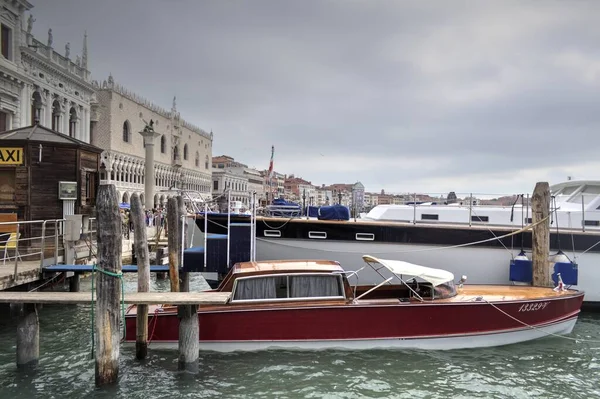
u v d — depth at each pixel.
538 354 10.60
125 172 56.50
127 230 28.30
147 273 9.79
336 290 10.42
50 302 8.66
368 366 9.65
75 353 10.18
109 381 8.16
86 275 18.47
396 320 10.30
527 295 11.57
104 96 52.12
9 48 30.05
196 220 14.81
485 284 13.66
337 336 10.17
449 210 16.27
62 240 14.97
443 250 14.23
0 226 14.30
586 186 16.88
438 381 9.09
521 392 8.77
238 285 10.19
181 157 75.69
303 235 14.12
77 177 15.59
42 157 14.96
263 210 17.78
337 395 8.42
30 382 8.64
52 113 36.16
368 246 14.16
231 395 8.33
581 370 9.84
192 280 22.44
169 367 9.35
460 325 10.54
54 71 35.34
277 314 10.06
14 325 12.20
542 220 13.31
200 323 9.96
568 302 11.68
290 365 9.58
